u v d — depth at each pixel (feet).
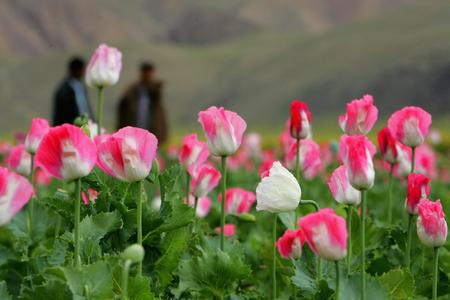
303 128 17.43
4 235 19.07
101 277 10.25
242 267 12.95
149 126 79.66
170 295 13.71
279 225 19.26
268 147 160.04
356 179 12.25
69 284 10.13
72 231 13.11
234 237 18.70
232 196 19.33
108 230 12.51
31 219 17.28
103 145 11.27
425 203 12.84
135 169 11.28
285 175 12.73
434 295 13.06
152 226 13.01
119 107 80.38
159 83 79.51
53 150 10.23
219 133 13.62
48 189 29.22
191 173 16.20
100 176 13.50
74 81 57.21
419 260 16.17
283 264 17.04
